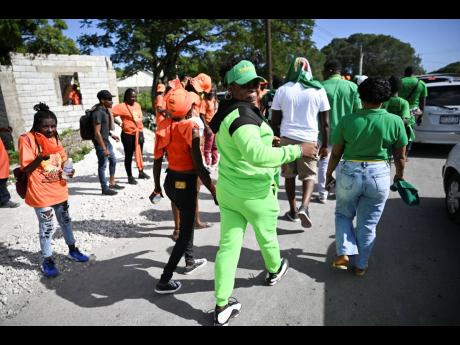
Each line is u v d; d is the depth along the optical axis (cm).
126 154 643
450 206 441
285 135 419
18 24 1684
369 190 296
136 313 288
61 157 340
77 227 456
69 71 1257
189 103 304
